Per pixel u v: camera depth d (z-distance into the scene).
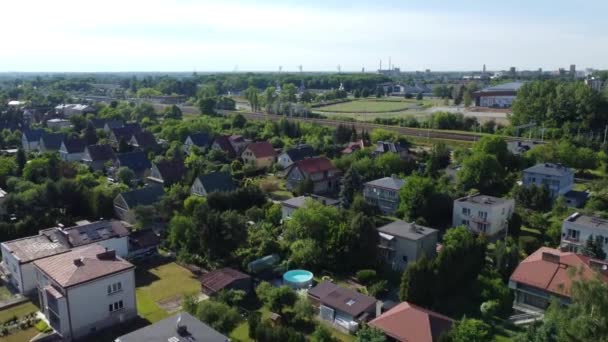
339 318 41.50
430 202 64.69
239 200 67.81
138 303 44.97
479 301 44.69
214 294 44.94
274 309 41.94
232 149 106.56
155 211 62.97
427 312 36.91
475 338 33.69
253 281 48.53
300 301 41.12
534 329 34.16
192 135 113.12
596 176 89.81
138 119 155.50
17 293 46.84
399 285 48.22
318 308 43.72
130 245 56.00
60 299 38.31
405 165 86.94
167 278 50.19
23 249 48.53
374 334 34.28
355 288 47.69
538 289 41.00
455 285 46.00
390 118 156.75
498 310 42.66
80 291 39.25
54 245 49.91
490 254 54.50
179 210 63.97
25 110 165.62
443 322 36.19
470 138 122.88
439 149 95.94
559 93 131.88
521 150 103.31
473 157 79.62
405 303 39.22
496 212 60.47
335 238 51.34
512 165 90.19
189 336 31.39
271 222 62.12
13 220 61.12
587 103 124.31
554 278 40.97
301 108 177.25
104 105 178.38
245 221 56.91
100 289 40.38
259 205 69.38
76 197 67.31
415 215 64.69
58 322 39.06
